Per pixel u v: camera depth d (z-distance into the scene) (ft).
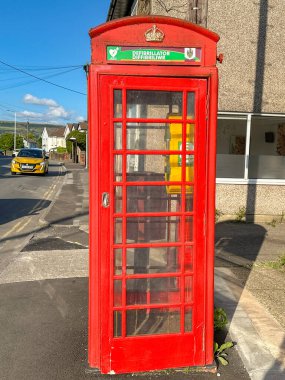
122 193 10.61
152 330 11.14
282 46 31.53
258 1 31.09
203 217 10.87
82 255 22.82
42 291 17.19
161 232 11.10
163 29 10.25
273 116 32.17
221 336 13.03
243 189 32.17
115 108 10.40
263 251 23.56
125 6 43.27
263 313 14.55
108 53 10.19
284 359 11.65
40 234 28.22
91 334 10.90
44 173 79.66
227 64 31.30
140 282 11.12
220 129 31.94
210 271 11.01
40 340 12.94
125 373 10.89
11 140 294.25
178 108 10.72
